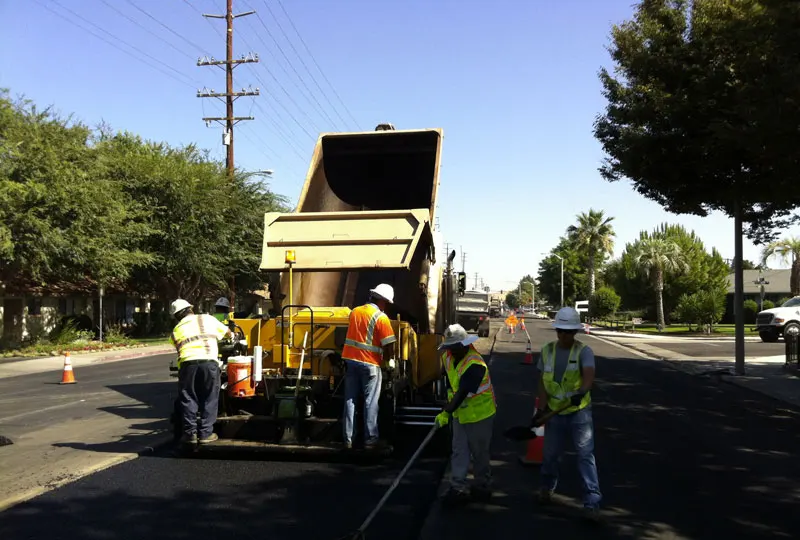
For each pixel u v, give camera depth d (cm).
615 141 1515
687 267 4784
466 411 607
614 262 6481
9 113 2361
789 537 536
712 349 2709
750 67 1073
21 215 2219
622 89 1477
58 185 2322
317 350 796
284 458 769
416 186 1182
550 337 3525
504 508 605
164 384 1539
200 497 625
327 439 770
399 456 792
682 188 1460
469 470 738
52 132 2448
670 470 746
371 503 614
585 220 6481
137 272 3319
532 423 586
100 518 566
